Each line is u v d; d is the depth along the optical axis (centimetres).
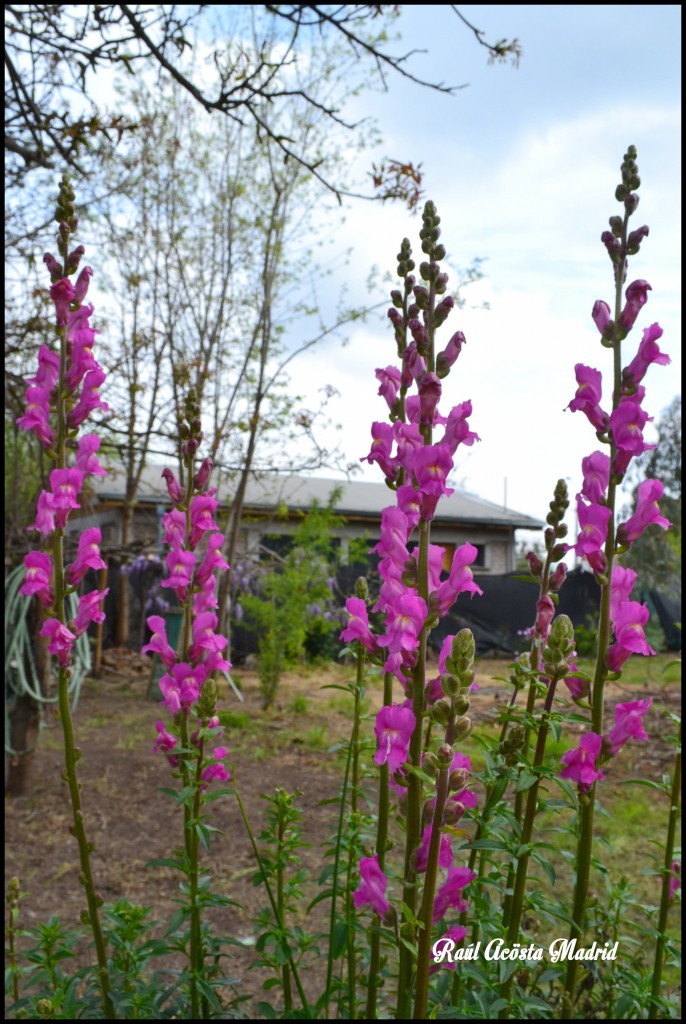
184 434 286
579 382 232
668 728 1001
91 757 824
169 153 1278
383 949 323
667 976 355
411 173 458
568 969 225
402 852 454
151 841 601
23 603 618
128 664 1467
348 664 1612
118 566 1551
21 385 692
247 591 1416
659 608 1933
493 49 434
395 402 239
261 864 272
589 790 221
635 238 234
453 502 2317
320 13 426
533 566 254
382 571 196
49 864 553
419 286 204
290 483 2209
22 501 1020
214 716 272
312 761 836
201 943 270
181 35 424
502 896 303
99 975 249
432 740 211
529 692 237
